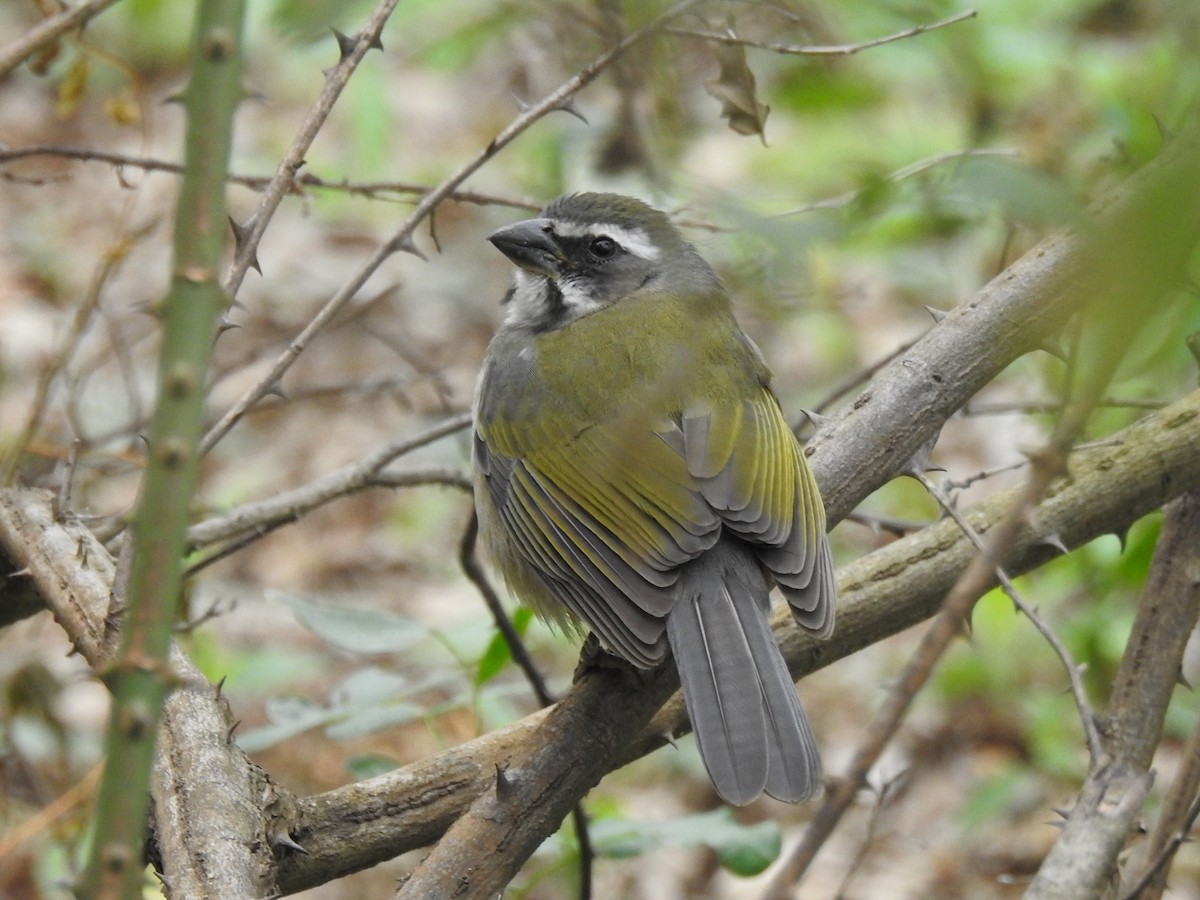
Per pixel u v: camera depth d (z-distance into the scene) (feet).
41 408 31.89
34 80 85.81
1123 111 39.22
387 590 60.70
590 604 27.17
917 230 54.29
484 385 33.04
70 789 40.40
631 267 33.88
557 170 53.21
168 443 12.68
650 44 28.78
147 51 84.74
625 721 24.16
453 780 26.00
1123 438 27.96
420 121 80.69
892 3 41.63
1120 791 20.01
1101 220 14.83
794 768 23.76
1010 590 23.34
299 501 34.96
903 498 56.65
